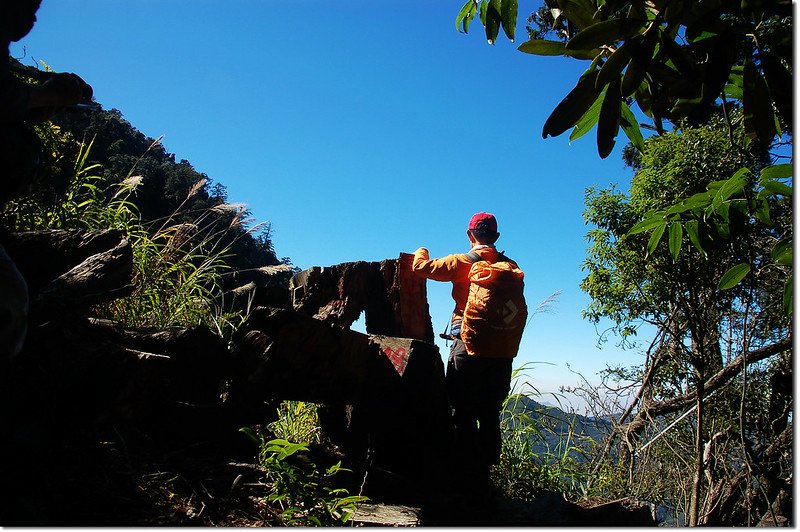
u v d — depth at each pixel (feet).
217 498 9.33
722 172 17.38
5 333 6.31
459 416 14.35
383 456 13.23
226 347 10.89
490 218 15.03
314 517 9.29
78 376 8.57
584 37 7.20
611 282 20.24
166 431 10.39
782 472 20.58
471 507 13.23
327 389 11.92
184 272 17.04
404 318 15.21
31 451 8.00
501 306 13.75
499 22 10.76
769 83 7.23
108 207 16.15
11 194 6.95
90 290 9.36
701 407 17.85
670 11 7.16
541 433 19.26
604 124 7.23
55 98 7.23
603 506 14.32
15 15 6.46
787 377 21.13
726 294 18.11
